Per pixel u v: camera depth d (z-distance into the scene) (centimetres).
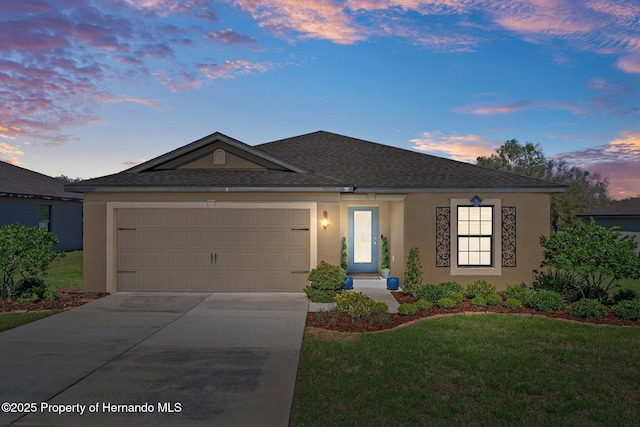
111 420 481
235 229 1266
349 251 1611
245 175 1345
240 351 737
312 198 1265
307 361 686
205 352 731
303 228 1271
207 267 1264
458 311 1030
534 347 759
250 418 487
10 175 2412
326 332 862
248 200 1260
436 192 1313
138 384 588
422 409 517
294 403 532
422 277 1304
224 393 557
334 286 1162
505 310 1042
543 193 1322
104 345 768
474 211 1339
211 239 1264
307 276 1270
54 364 667
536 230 1322
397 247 1405
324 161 1614
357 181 1354
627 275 1016
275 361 686
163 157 1383
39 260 1110
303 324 921
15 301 1116
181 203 1256
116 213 1261
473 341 791
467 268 1316
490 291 1130
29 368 648
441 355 716
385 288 1372
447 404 530
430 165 1556
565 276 1195
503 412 509
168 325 911
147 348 752
